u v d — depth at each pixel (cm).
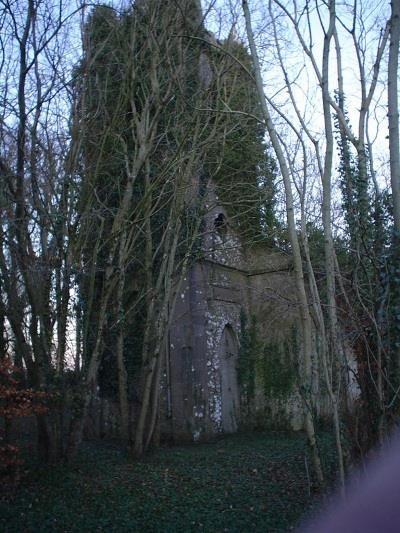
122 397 1390
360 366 817
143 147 1294
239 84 1434
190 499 934
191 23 1412
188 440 1572
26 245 1073
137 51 1425
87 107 1304
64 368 1141
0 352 1062
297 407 1723
